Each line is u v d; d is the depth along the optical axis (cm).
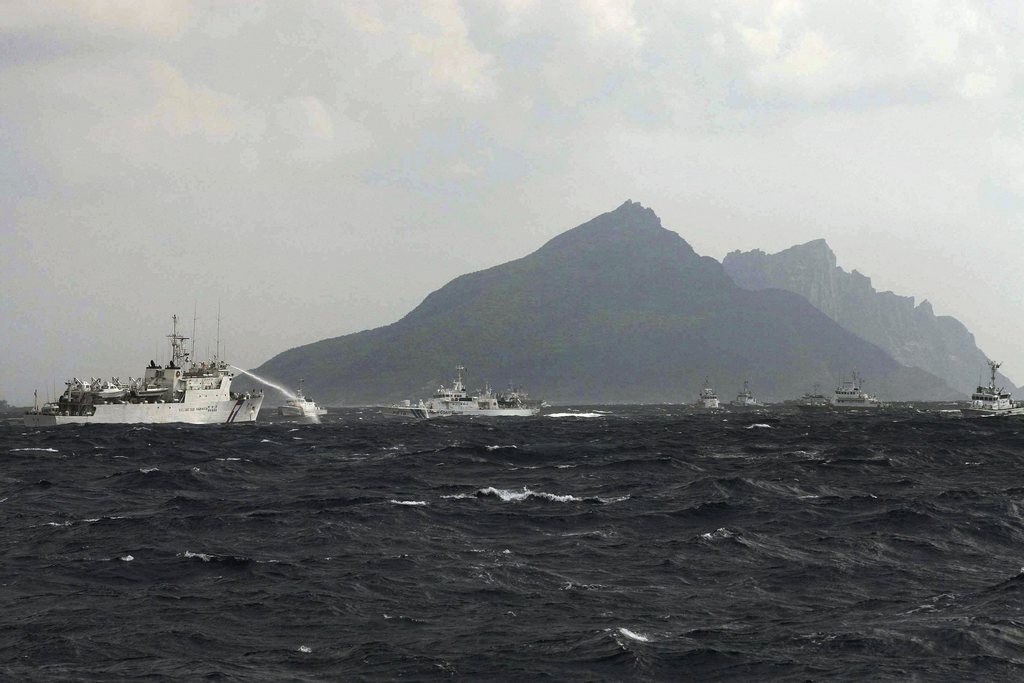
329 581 6141
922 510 8456
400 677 4412
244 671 4469
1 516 8856
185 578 6269
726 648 4769
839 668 4491
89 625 5225
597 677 4412
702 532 7844
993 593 5791
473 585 6066
